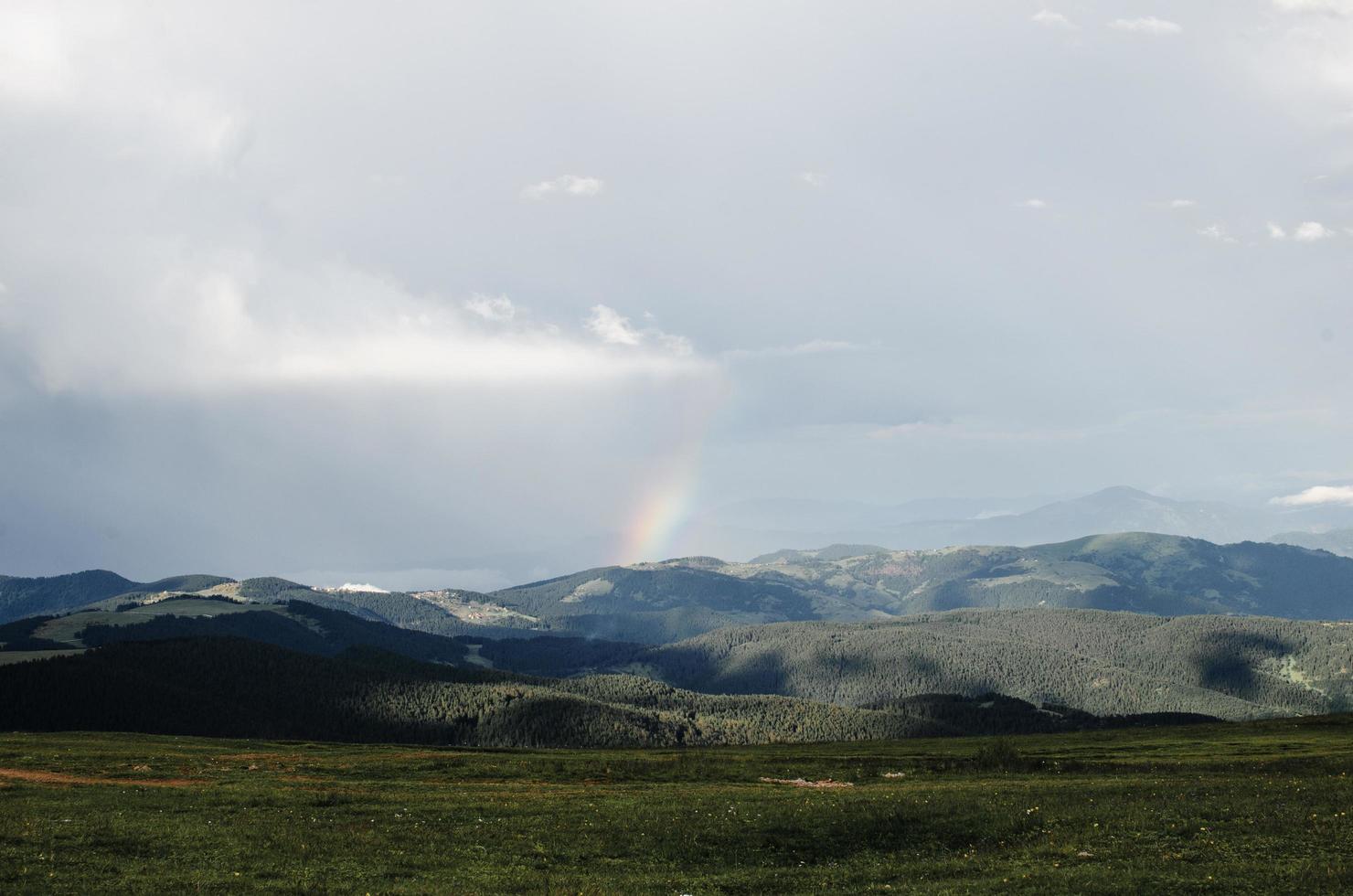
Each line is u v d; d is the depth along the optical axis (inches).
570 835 2829.7
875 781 4793.3
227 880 2183.8
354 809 3230.8
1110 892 2203.5
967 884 2315.5
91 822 2787.9
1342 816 2854.3
